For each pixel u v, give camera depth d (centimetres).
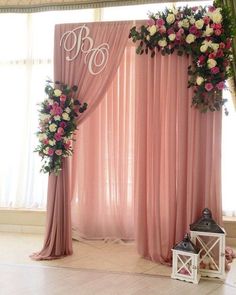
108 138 428
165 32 345
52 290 289
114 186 430
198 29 336
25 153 473
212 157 346
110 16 452
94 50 377
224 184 427
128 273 330
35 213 466
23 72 472
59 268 340
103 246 414
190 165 348
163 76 362
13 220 471
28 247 405
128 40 389
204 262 326
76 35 381
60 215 374
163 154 363
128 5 441
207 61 331
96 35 379
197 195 349
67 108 366
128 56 419
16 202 473
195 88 345
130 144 424
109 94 425
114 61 376
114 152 428
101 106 430
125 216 430
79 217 440
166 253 356
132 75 419
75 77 379
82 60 379
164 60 361
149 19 359
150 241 362
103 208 435
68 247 380
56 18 466
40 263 353
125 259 369
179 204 351
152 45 355
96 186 438
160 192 361
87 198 437
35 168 471
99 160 436
